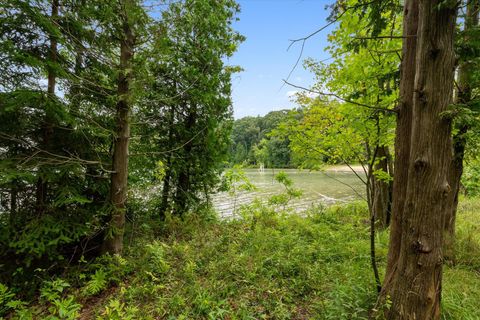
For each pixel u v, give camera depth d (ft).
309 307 8.73
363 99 10.19
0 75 9.46
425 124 5.99
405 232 6.59
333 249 13.64
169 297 9.37
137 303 9.15
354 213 24.80
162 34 12.31
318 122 13.47
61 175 10.42
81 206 12.11
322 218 21.99
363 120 10.46
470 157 14.89
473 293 9.75
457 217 21.68
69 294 9.68
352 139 12.01
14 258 10.22
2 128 9.93
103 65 12.89
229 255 12.51
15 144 10.54
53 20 10.12
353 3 10.27
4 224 10.04
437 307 6.43
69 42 10.82
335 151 13.20
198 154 20.26
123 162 12.58
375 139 10.73
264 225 18.15
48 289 8.81
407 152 7.34
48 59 9.94
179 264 11.89
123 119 12.55
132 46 12.42
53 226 10.17
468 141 11.83
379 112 10.10
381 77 9.86
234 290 9.74
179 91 18.94
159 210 19.34
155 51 12.23
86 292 9.58
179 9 13.21
